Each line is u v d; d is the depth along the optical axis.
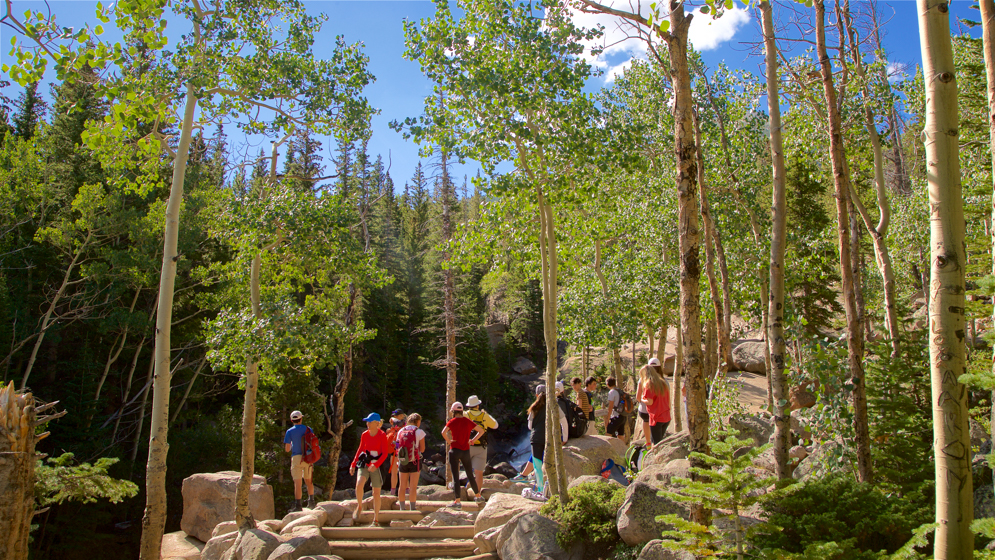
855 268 10.67
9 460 5.19
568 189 8.78
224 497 12.88
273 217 10.79
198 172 27.28
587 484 8.10
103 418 24.52
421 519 10.38
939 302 4.03
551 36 8.40
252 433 10.40
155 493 9.32
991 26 4.01
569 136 8.44
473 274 46.91
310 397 21.77
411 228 58.53
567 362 46.34
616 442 12.17
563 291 20.39
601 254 19.97
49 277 27.16
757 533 4.98
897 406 6.33
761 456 8.49
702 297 15.16
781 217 7.23
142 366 27.83
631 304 17.98
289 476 21.17
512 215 9.95
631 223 17.77
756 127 15.23
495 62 8.68
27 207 26.06
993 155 4.04
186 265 24.97
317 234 11.16
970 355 8.73
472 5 8.76
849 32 9.30
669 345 33.28
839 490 5.32
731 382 11.45
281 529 10.36
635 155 8.90
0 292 23.05
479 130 8.84
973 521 3.78
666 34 6.61
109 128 7.93
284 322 10.31
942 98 4.07
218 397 31.53
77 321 26.59
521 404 47.28
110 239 27.50
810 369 6.88
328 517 10.60
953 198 4.03
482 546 8.45
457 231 9.95
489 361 45.19
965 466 3.89
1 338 22.48
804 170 19.47
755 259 15.12
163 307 9.85
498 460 38.62
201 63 9.98
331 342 10.83
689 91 6.50
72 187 28.42
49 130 29.66
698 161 10.91
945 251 4.02
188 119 10.27
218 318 10.68
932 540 4.83
